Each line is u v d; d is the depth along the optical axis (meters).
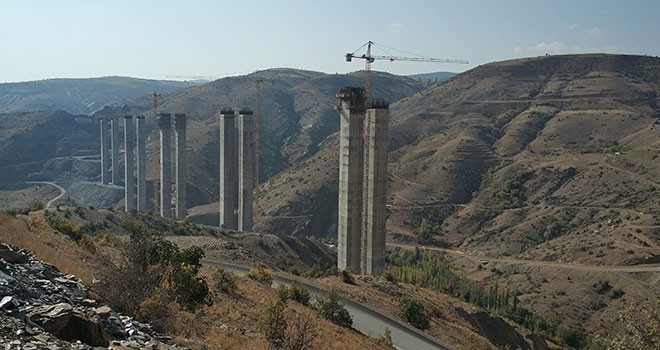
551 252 159.38
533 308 125.25
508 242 177.00
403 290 79.62
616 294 124.19
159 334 21.23
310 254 130.12
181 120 190.12
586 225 173.12
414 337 54.19
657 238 148.75
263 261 94.00
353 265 108.56
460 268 157.88
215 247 93.31
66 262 30.09
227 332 27.08
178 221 129.50
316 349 30.80
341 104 108.00
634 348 29.48
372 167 106.38
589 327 114.75
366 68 181.38
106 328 18.67
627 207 176.00
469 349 53.97
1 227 35.69
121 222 111.12
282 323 30.19
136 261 27.16
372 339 45.81
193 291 32.59
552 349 89.19
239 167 159.88
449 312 75.56
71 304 19.84
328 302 49.84
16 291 18.62
